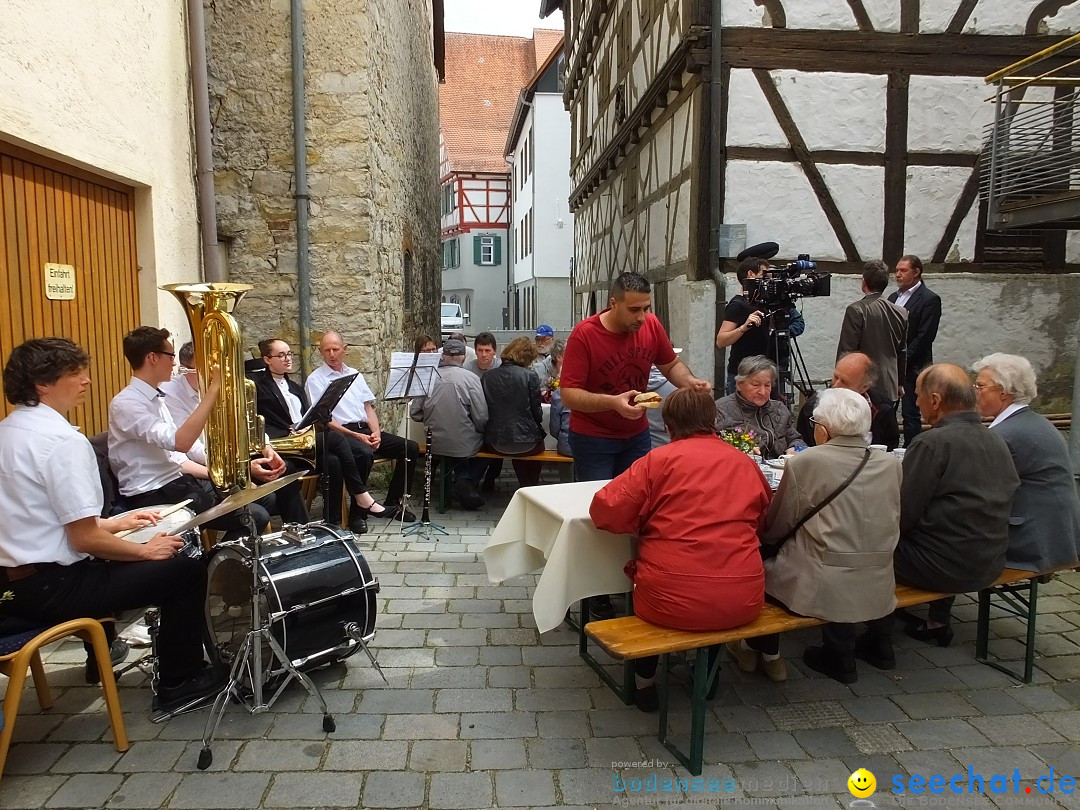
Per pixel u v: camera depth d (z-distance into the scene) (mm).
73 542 2367
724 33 6207
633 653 2293
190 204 5281
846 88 6312
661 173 7863
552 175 23922
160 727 2611
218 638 2939
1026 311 6648
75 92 3766
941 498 2842
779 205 6375
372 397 5348
